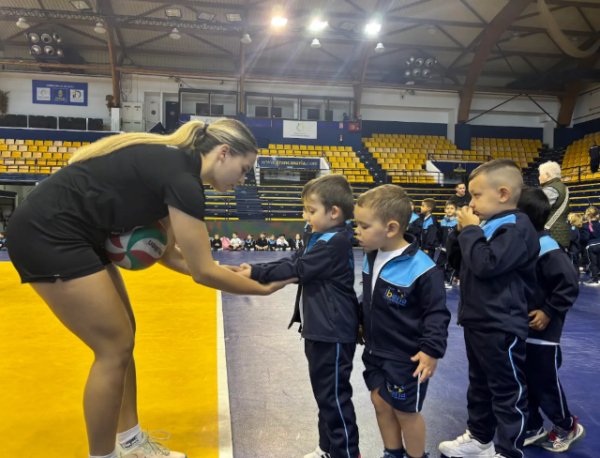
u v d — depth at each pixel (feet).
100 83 69.62
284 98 73.41
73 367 10.21
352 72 75.31
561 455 7.06
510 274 6.48
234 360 11.10
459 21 63.87
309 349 6.55
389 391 6.15
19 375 9.70
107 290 5.70
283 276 6.28
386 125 77.82
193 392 8.91
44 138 65.31
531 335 7.18
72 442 7.01
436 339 5.82
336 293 6.41
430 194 67.05
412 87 73.05
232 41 67.62
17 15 56.65
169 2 58.44
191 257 5.65
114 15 56.85
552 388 7.13
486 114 80.53
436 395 9.29
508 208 6.71
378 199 6.16
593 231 33.01
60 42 64.34
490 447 7.01
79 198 5.52
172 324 14.21
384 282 6.25
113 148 5.74
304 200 6.71
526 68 77.15
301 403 8.65
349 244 6.51
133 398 6.62
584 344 13.37
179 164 5.61
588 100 77.10
